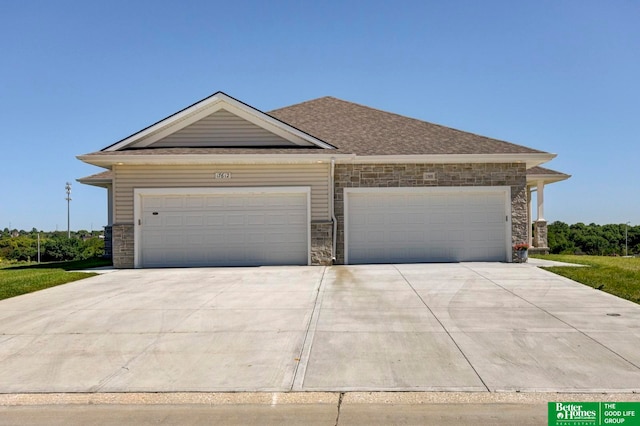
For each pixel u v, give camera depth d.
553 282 10.46
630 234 41.38
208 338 6.35
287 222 14.12
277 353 5.70
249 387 4.72
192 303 8.56
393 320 7.17
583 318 7.16
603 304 8.16
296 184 14.08
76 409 4.33
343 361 5.39
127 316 7.60
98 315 7.68
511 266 13.27
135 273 12.67
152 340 6.28
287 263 14.06
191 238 14.03
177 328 6.86
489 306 8.07
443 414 4.13
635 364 5.17
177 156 13.45
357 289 9.80
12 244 43.81
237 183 14.02
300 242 14.11
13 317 7.59
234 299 8.89
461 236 14.53
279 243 14.11
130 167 13.95
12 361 5.53
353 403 4.37
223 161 13.62
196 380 4.90
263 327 6.87
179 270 13.19
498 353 5.58
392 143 15.26
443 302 8.42
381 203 14.50
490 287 9.88
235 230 14.08
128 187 13.95
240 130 14.66
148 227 14.02
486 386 4.64
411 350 5.73
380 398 4.45
